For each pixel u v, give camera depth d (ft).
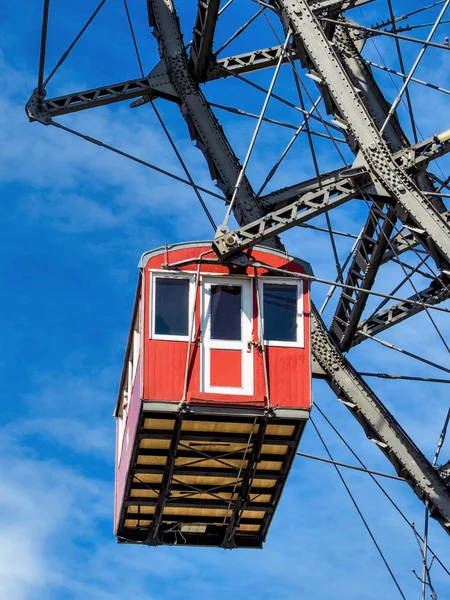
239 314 96.48
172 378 94.94
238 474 100.83
